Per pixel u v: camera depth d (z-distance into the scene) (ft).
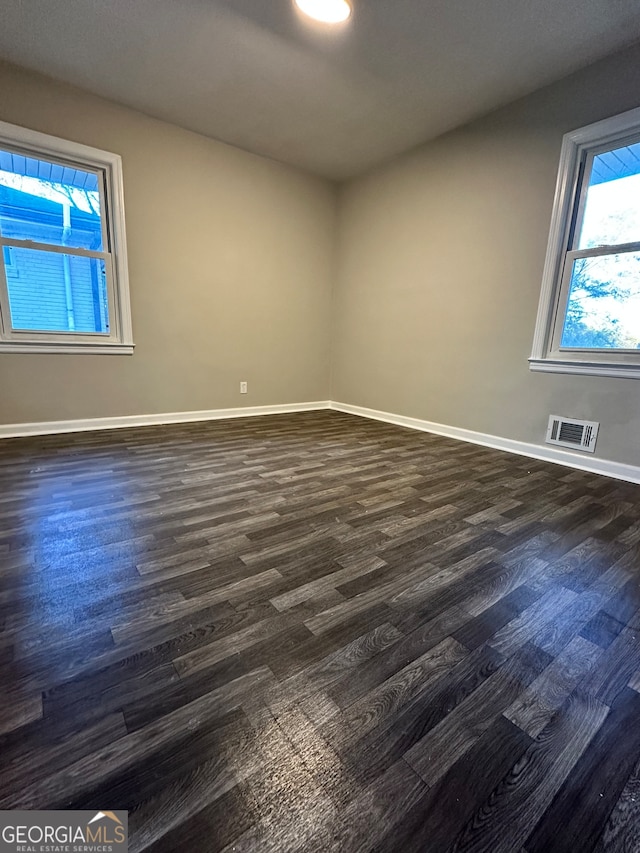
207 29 7.55
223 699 3.15
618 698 3.30
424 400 12.75
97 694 3.15
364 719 3.03
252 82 9.13
